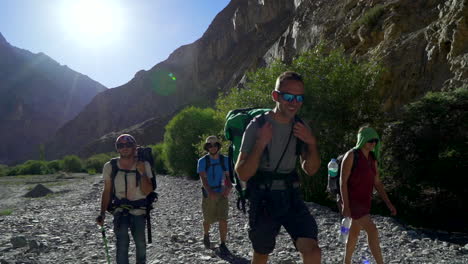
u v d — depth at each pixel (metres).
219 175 5.93
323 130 11.24
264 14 105.88
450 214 8.42
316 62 11.98
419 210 8.84
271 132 2.46
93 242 7.01
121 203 3.91
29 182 40.56
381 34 20.36
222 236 6.00
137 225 3.90
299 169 11.24
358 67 11.80
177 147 25.58
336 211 9.70
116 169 3.93
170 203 13.04
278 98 2.59
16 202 19.83
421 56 16.11
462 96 9.25
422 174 8.80
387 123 11.04
